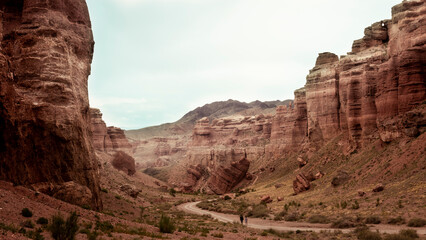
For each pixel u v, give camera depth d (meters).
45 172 32.84
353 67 90.62
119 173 109.06
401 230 28.44
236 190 131.38
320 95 100.00
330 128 95.56
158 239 22.12
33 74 35.50
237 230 37.41
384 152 59.50
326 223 41.84
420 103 59.06
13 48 36.41
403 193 41.53
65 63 38.00
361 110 77.94
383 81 66.69
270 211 61.84
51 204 26.33
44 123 33.56
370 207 41.72
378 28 91.75
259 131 190.88
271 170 127.31
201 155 196.88
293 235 34.41
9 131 30.14
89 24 46.12
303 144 118.38
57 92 36.03
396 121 60.41
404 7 69.31
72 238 15.62
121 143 156.00
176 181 186.25
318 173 77.81
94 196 37.78
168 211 69.06
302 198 64.94
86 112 42.59
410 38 62.22
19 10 39.28
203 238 26.16
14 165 30.17
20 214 20.03
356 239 28.50
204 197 123.88
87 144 39.34
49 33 37.88
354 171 62.78
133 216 43.91
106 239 18.80
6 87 30.14
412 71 60.41
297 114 125.00
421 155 48.28
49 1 39.69
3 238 14.07
